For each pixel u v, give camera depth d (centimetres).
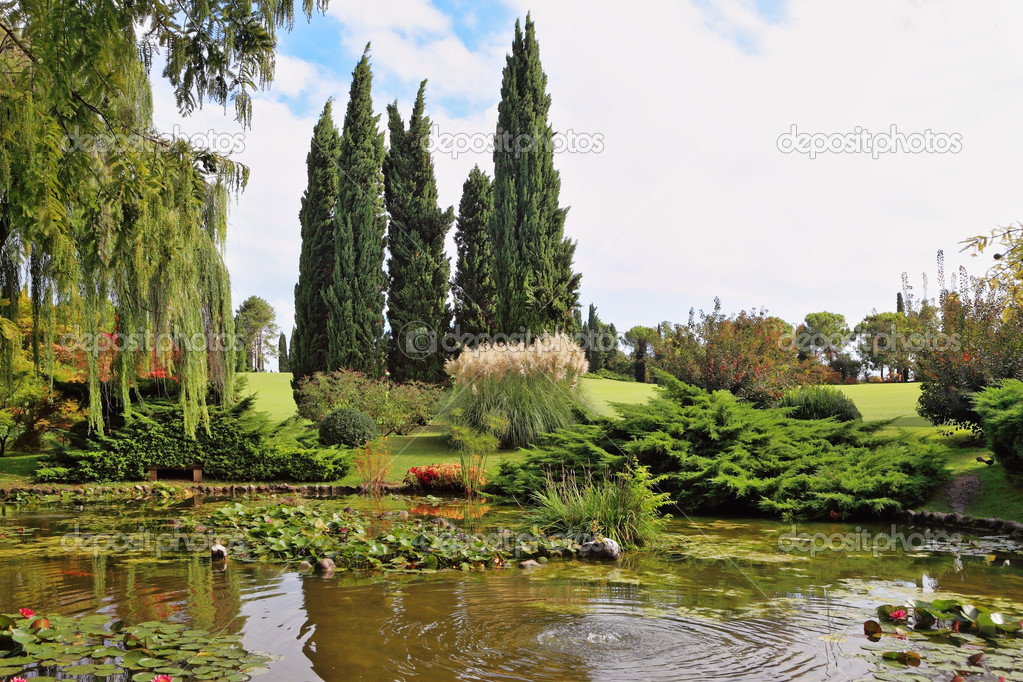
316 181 1875
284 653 295
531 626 337
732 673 273
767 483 744
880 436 944
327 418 1256
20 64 467
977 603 377
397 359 1894
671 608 371
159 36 417
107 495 930
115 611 362
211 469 1061
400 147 1953
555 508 642
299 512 706
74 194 416
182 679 262
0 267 571
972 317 938
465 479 912
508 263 1612
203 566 483
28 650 288
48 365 617
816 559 511
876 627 319
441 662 285
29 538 601
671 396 930
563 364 1198
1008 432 669
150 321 682
